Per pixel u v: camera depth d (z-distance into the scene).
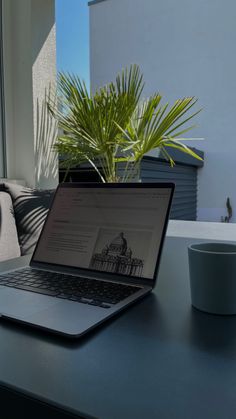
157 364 0.41
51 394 0.35
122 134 2.34
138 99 2.44
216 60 6.01
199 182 6.27
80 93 2.31
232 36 5.85
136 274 0.71
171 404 0.33
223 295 0.56
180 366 0.41
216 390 0.36
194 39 6.16
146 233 0.75
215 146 6.12
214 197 6.17
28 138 2.11
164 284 0.74
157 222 0.74
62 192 0.93
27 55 2.05
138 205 0.79
